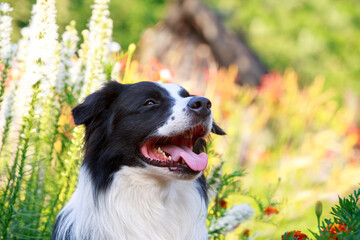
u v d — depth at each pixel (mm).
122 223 3682
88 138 3832
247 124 9109
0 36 4445
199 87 11367
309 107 9914
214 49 12203
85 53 5156
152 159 3596
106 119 3785
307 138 9656
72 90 4957
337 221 3307
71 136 4996
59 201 4734
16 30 10703
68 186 4660
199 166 3506
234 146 8594
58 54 4805
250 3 15008
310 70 15062
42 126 4926
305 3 15273
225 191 5031
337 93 14617
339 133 9867
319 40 14969
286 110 9844
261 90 10227
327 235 2982
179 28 12219
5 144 4805
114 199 3678
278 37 14984
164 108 3656
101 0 4918
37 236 4496
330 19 15188
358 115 14680
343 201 3254
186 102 3602
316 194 7453
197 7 12062
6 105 4707
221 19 13398
